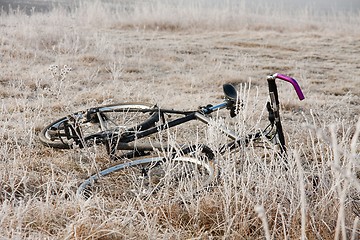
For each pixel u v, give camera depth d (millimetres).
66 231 3344
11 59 10109
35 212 3617
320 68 11875
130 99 7812
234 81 9805
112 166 4414
